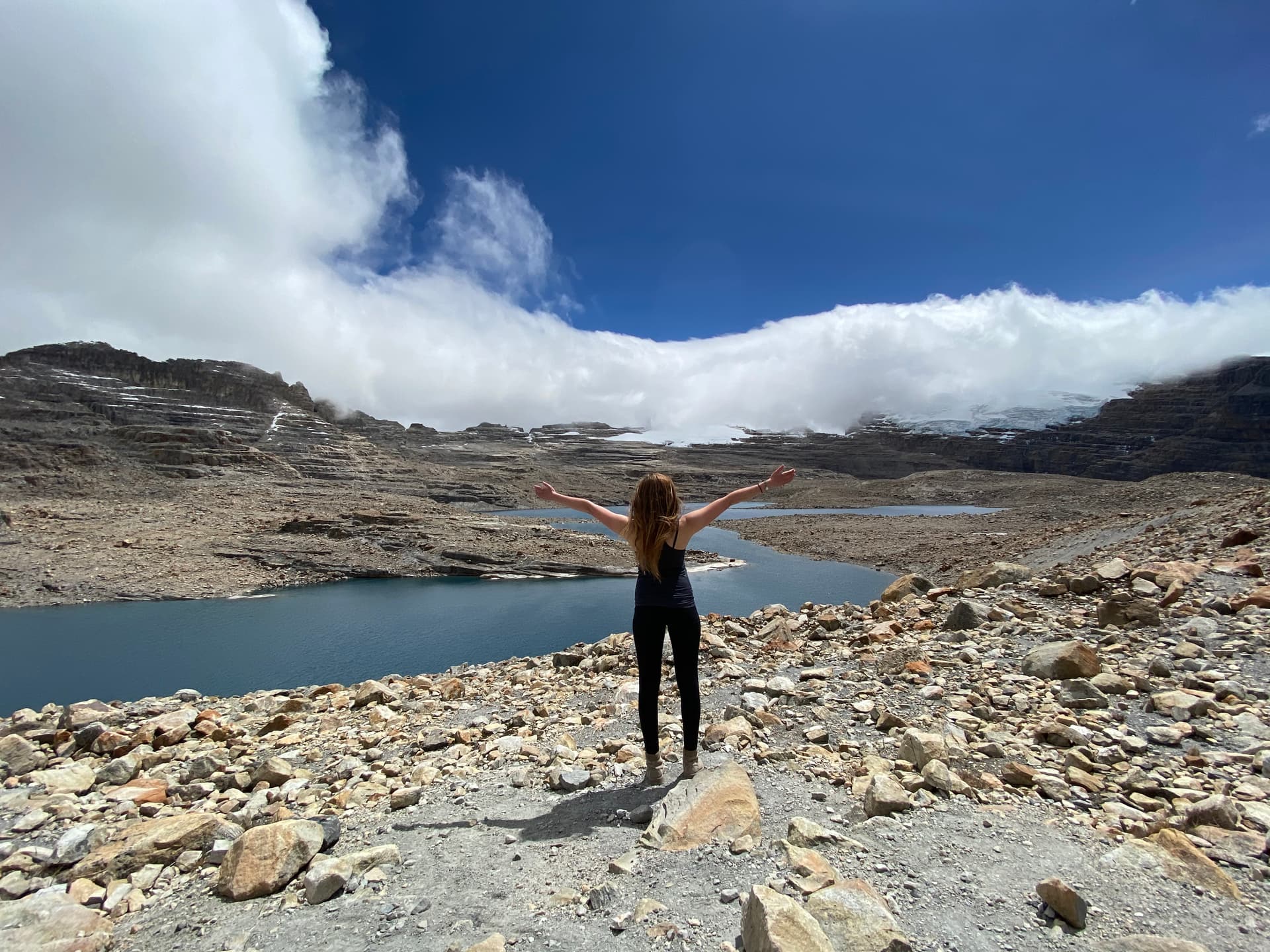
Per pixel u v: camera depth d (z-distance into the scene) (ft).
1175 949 8.13
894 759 16.78
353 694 33.01
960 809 13.26
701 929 9.39
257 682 82.17
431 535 211.00
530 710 26.13
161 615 127.03
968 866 10.85
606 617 122.42
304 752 22.89
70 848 13.70
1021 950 8.59
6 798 17.47
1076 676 21.36
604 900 10.37
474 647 99.14
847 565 185.57
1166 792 13.67
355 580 175.32
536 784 16.90
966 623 30.01
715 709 22.76
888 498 506.07
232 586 157.79
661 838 12.12
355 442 565.12
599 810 14.70
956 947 8.64
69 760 22.63
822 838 11.70
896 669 24.64
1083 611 29.86
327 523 214.69
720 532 306.76
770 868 10.89
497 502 495.41
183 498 289.33
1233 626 24.06
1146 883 10.04
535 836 13.42
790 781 15.37
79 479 303.68
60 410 462.60
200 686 80.94
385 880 11.76
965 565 103.76
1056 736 17.11
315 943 9.82
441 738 22.56
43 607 135.74
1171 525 59.62
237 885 11.64
